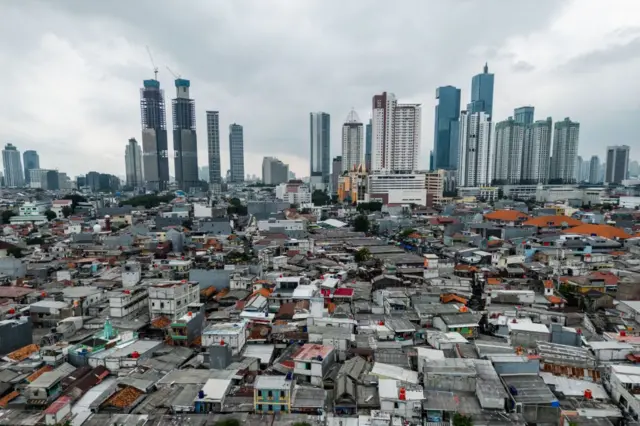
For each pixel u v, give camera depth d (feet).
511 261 389.80
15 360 193.06
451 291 290.35
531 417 148.05
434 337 205.26
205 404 153.79
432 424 144.36
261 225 630.74
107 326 209.36
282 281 289.74
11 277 342.03
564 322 237.25
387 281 310.24
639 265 372.58
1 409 155.74
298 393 161.07
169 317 244.01
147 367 184.65
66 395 160.35
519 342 201.05
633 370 162.30
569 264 370.53
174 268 361.51
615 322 233.96
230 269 337.31
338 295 274.98
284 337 214.07
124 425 142.41
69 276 346.74
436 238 554.46
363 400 156.35
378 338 212.43
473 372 163.02
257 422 144.05
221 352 183.01
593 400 157.79
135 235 542.98
